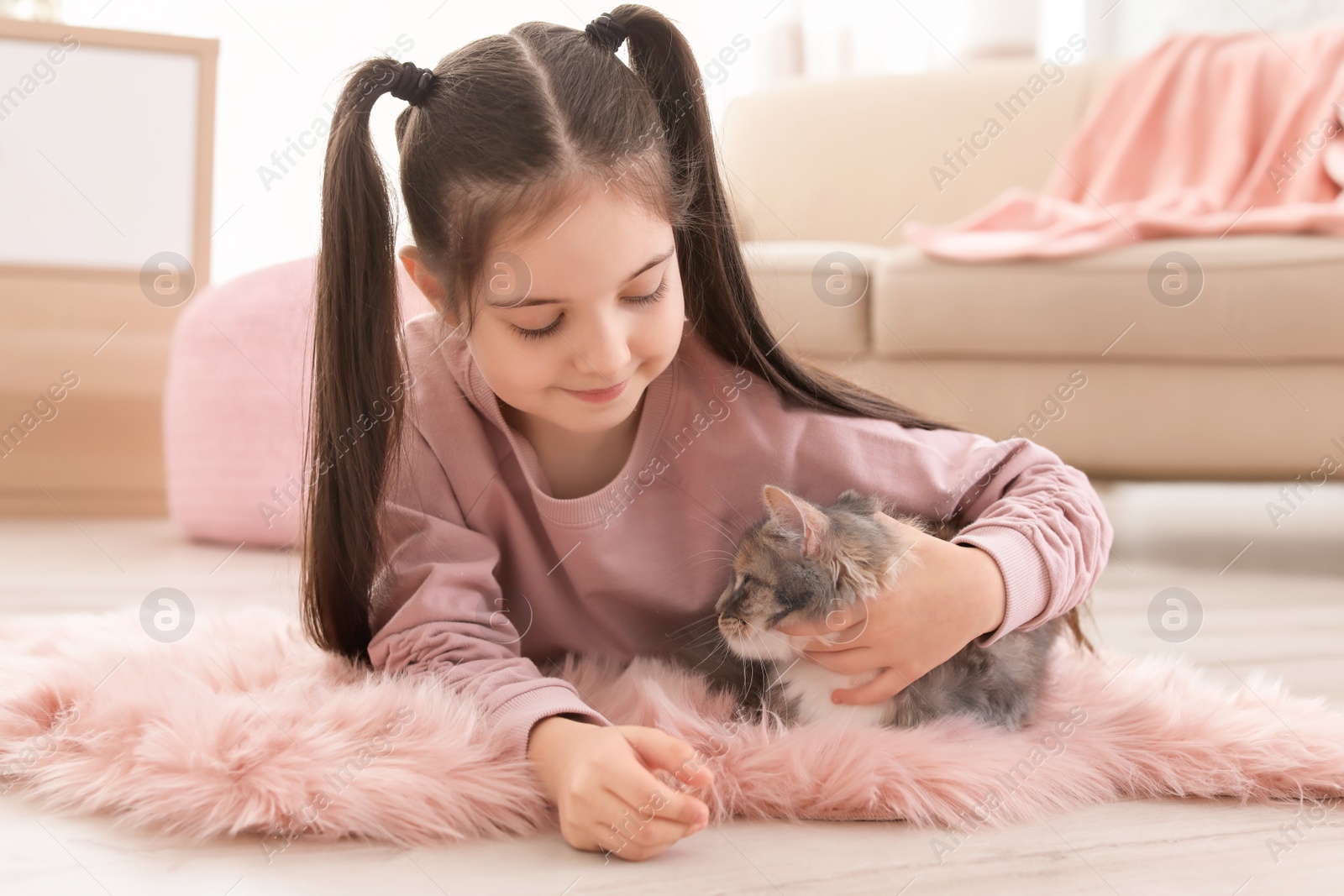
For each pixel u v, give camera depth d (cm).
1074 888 82
